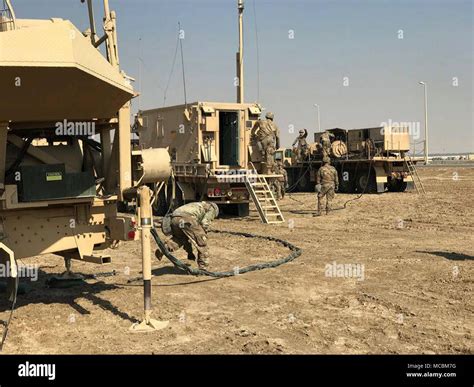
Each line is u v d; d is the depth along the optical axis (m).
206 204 9.73
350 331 6.34
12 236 6.83
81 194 7.02
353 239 13.40
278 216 17.53
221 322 6.76
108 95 6.55
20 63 5.60
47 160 7.13
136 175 7.51
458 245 12.19
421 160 28.98
